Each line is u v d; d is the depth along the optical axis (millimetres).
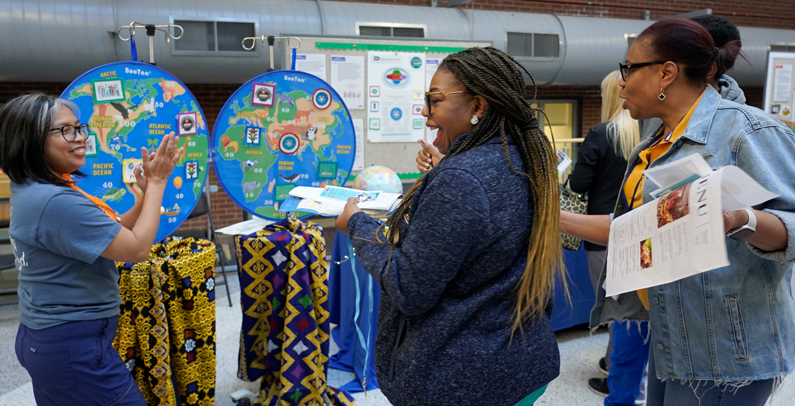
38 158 1381
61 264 1410
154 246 1971
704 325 1161
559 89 7145
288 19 4672
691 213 907
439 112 1015
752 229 949
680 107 1195
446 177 918
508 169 948
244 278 2088
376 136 3662
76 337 1431
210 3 4488
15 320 3402
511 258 964
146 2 4312
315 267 2123
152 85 1783
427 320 989
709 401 1209
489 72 963
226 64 4594
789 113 4023
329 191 1576
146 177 1558
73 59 4156
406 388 1003
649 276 961
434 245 906
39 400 1524
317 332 2162
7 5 3861
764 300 1122
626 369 2107
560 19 5836
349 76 3502
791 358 1143
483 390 969
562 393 2451
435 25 5188
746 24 8070
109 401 1507
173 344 1957
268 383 2258
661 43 1151
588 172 2285
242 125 1978
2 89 5137
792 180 1039
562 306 2875
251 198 2043
